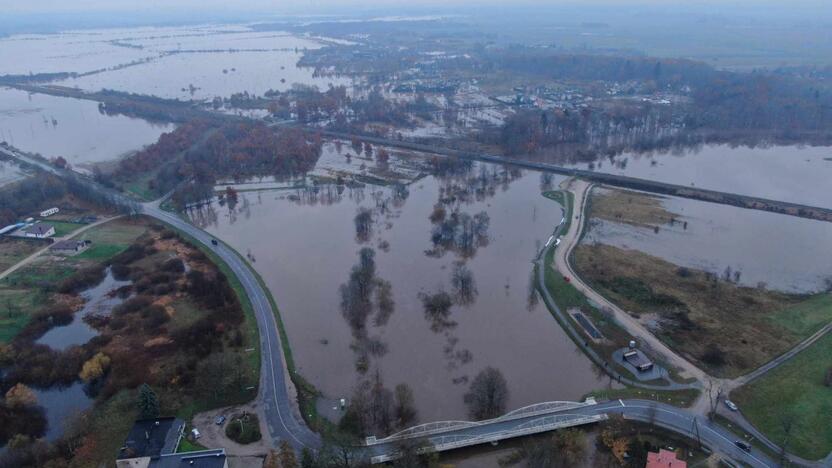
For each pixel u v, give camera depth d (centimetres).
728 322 19350
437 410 15662
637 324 19438
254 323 19562
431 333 19438
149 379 16562
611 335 18838
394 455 13462
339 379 16950
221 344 18325
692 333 18750
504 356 18150
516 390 16475
